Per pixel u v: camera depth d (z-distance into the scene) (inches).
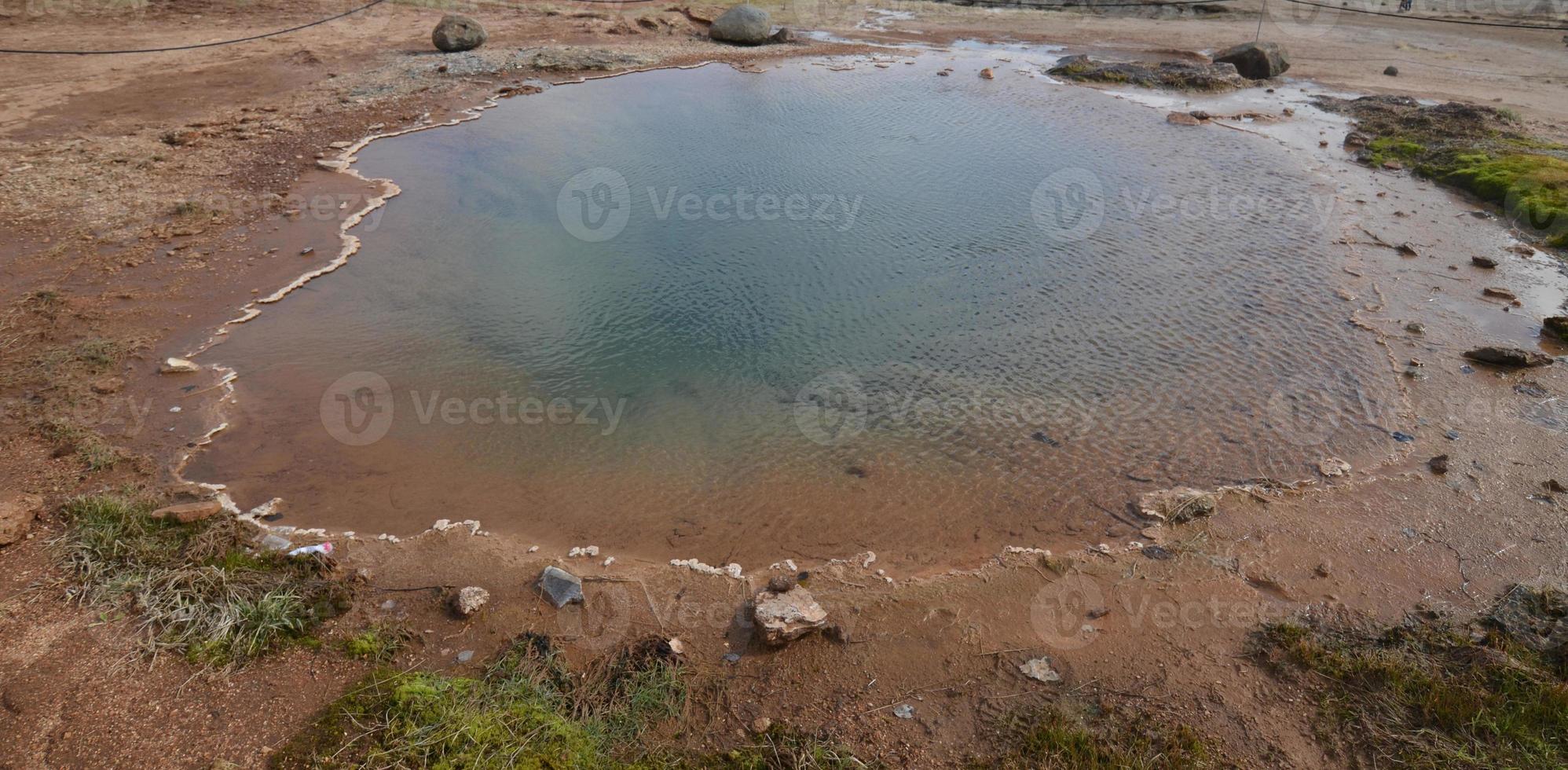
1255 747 185.8
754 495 275.1
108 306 370.0
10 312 358.6
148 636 206.4
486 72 721.0
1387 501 264.4
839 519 264.4
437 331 365.7
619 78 735.7
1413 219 471.5
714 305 389.7
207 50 759.1
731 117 638.5
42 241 421.7
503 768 175.3
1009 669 206.4
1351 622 219.5
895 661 209.2
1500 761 179.2
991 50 862.5
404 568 237.8
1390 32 927.0
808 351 355.3
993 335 363.9
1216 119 642.8
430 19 891.4
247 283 397.1
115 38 783.1
